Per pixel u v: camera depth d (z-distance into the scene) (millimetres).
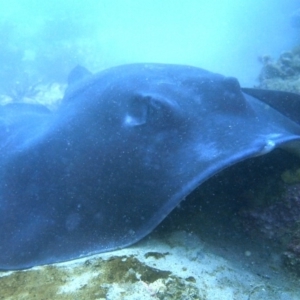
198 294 2303
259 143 2482
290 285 2672
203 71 3775
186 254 2723
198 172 2479
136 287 2275
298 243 2885
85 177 3018
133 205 2691
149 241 2779
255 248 3037
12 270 2535
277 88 8031
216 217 3293
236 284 2521
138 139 3039
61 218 2836
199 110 3123
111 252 2592
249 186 3404
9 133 4652
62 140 3453
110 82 3879
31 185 3197
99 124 3393
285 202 3107
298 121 4191
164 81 3514
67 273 2412
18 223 2922
